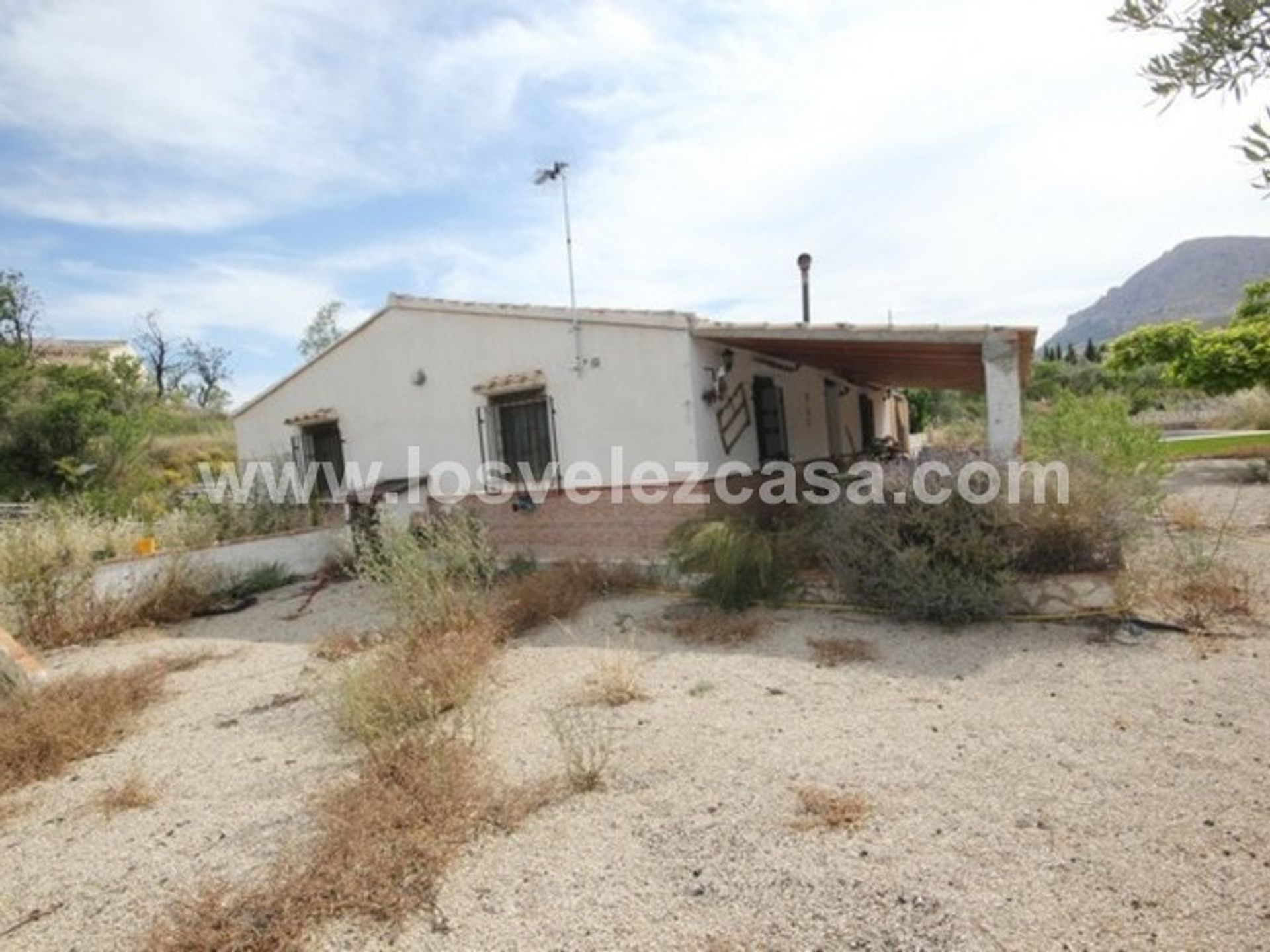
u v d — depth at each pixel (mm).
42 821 3996
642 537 8906
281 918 2768
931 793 3475
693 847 3156
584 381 9195
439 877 3033
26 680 5922
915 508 6465
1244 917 2461
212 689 6191
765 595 7242
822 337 7547
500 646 6488
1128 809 3197
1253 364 14617
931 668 5305
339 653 6672
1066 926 2480
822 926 2584
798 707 4758
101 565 8953
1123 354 19156
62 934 2926
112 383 28203
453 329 10422
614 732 4500
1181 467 16234
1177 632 5602
